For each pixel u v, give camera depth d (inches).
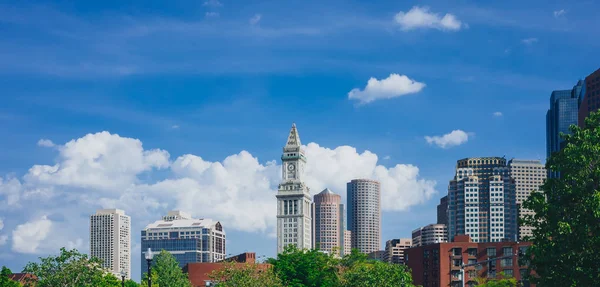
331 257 7578.7
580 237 3582.7
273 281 6535.4
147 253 3900.1
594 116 4008.4
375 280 6289.4
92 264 5098.4
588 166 3722.9
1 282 5861.2
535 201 3892.7
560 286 3659.0
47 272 4916.3
